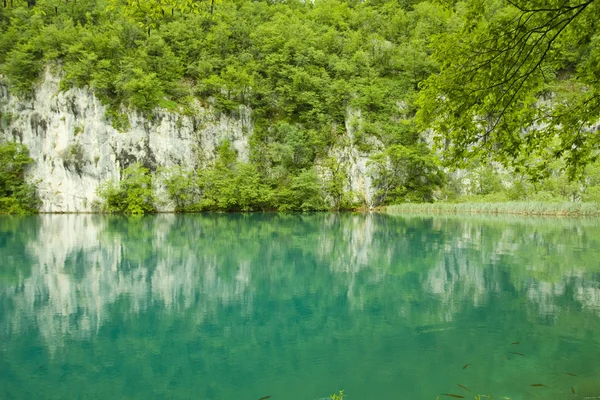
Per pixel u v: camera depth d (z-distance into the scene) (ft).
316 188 147.64
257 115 165.58
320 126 167.94
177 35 164.76
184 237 73.15
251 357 22.36
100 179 137.39
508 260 49.98
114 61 144.56
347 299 34.35
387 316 29.45
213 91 159.12
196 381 19.48
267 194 146.72
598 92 19.27
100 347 23.97
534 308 30.94
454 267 46.60
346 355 22.53
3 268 46.03
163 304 32.99
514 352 22.52
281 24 190.39
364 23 223.51
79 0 162.50
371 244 64.49
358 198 159.02
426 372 20.07
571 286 37.52
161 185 141.28
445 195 161.27
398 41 212.23
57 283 39.70
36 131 140.15
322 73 178.29
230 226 93.66
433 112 20.54
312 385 18.93
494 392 17.99
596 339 24.41
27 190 133.69
